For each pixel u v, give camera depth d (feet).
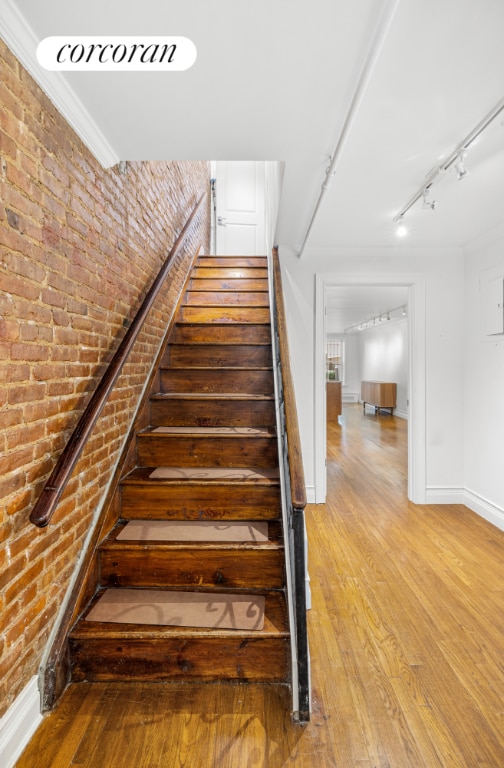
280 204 7.80
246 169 20.03
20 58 3.76
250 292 12.69
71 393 5.00
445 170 6.20
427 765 3.94
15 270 3.79
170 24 3.63
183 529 6.27
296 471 4.76
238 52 3.91
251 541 5.89
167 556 5.78
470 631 5.87
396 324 29.19
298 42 3.79
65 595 4.99
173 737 4.20
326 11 3.47
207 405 8.57
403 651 5.47
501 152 5.80
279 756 4.02
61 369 4.74
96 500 5.91
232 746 4.12
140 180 7.80
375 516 10.16
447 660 5.31
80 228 5.19
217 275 13.80
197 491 6.64
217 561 5.79
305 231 9.56
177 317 11.16
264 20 3.56
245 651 4.90
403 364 28.17
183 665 4.90
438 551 8.30
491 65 4.11
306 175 6.50
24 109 3.89
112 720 4.38
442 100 4.67
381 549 8.40
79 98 4.59
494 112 4.85
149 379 8.62
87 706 4.56
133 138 5.45
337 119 5.01
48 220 4.38
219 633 4.88
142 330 8.21
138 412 7.82
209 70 4.13
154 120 5.03
